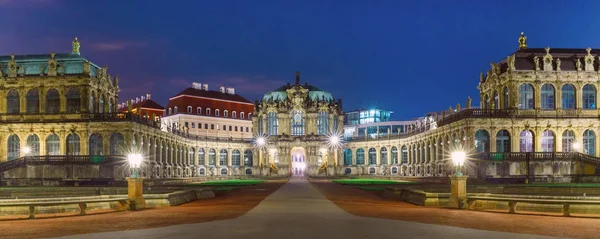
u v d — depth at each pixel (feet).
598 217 114.32
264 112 494.59
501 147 311.27
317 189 232.12
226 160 482.69
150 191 192.54
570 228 95.81
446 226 97.45
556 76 316.81
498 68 332.60
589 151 315.99
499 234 87.76
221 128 575.38
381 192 211.00
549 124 312.71
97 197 141.28
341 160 485.56
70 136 324.80
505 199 130.72
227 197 186.70
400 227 95.91
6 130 326.65
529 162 291.17
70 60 335.47
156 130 358.43
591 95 320.09
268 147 483.51
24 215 124.77
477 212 125.70
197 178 340.18
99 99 343.67
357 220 106.52
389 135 462.19
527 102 318.04
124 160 304.91
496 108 338.13
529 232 90.43
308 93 504.84
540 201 123.75
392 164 460.96
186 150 437.58
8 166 298.56
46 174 303.07
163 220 109.50
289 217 112.27
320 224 99.96
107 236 87.56
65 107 328.90
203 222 104.37
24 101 332.39
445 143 347.56
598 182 271.28
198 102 566.36
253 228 94.58
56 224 105.09
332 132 489.26
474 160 293.43
